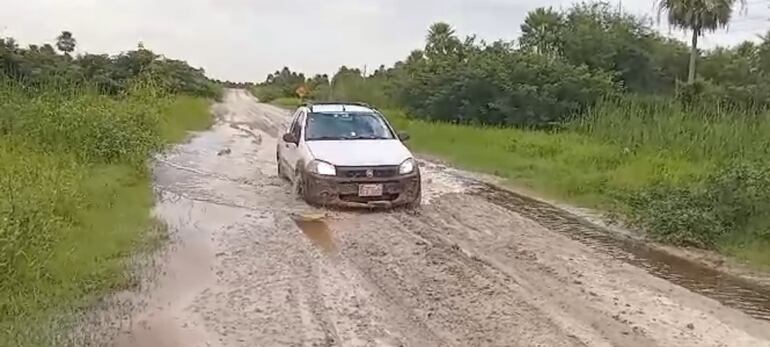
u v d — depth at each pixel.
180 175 14.29
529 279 7.55
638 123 20.78
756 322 6.45
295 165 11.98
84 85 17.77
